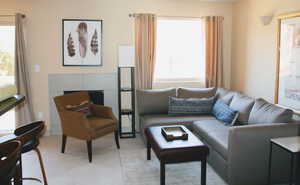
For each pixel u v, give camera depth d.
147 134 3.34
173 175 3.09
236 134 2.70
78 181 2.96
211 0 4.76
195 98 4.48
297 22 3.33
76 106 3.89
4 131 4.65
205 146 2.72
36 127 2.24
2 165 1.41
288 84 3.52
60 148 4.01
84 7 4.56
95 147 4.05
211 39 4.86
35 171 3.21
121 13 4.66
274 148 2.76
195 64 5.08
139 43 4.66
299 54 3.30
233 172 2.74
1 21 4.41
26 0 4.41
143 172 3.18
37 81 4.60
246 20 4.52
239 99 3.79
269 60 3.93
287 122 2.88
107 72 4.74
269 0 3.89
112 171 3.21
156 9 4.75
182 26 4.95
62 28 4.54
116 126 3.97
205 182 2.77
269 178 2.67
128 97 4.85
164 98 4.51
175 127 3.32
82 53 4.63
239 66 4.82
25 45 4.46
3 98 2.23
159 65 4.98
